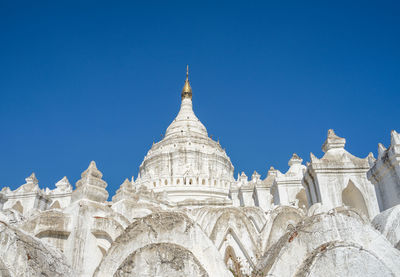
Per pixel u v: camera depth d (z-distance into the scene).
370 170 19.67
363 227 9.00
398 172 17.02
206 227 21.27
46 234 14.12
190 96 92.31
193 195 59.28
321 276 8.34
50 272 9.11
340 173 25.03
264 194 39.38
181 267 8.83
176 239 9.66
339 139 27.38
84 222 14.53
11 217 17.45
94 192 15.91
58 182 45.78
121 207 22.27
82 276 13.49
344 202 26.27
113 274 9.52
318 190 24.75
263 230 18.45
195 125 81.44
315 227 9.16
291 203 29.11
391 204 17.64
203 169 68.31
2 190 39.19
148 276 8.83
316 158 25.45
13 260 8.37
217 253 9.51
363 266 8.44
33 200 38.34
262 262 9.73
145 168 71.75
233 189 49.25
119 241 10.12
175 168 67.25
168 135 78.12
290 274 8.73
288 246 9.07
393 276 8.35
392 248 8.74
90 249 14.20
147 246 9.24
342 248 8.59
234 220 18.22
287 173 34.41
